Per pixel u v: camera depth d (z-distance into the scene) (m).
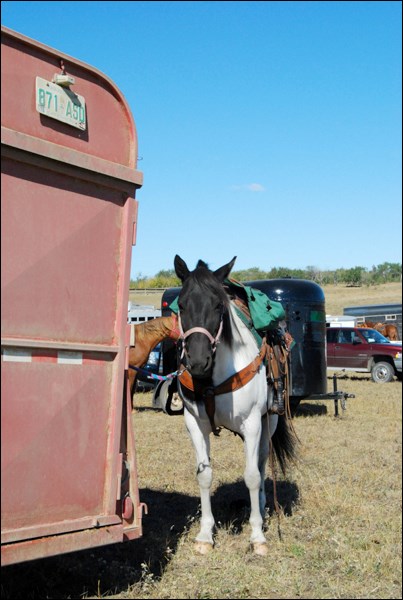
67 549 4.38
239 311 5.96
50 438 4.35
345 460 10.13
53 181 4.39
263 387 6.05
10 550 4.07
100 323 4.70
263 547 5.86
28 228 4.23
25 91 4.21
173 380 6.61
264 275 64.00
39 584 4.98
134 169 4.87
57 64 4.43
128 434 4.96
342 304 66.19
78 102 4.55
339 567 5.64
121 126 4.87
